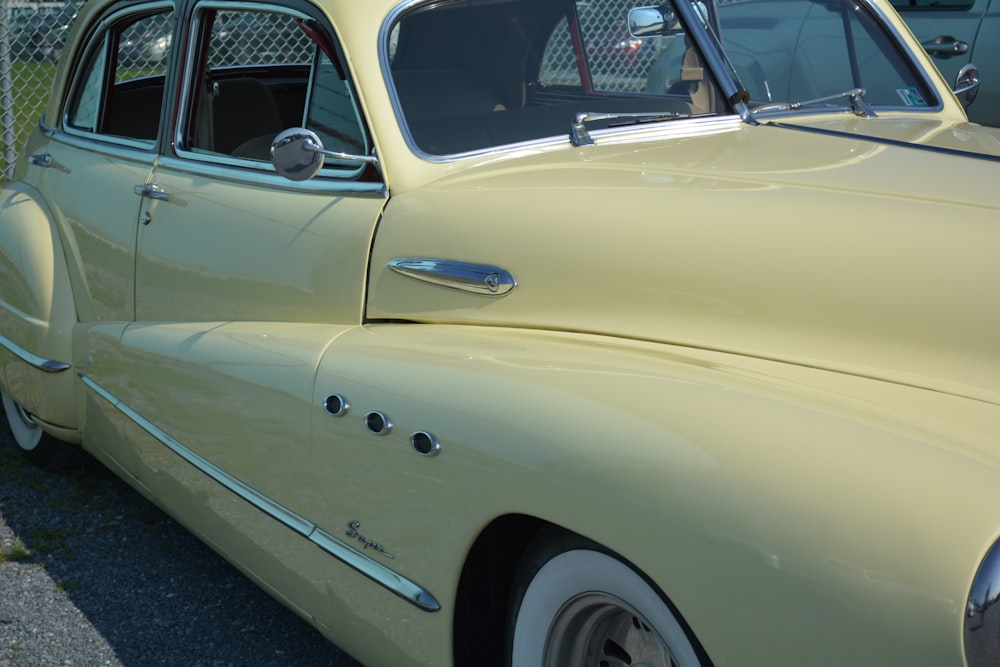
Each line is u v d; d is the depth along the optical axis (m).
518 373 2.12
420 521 2.19
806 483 1.65
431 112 2.83
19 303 3.87
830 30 3.48
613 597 1.90
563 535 1.99
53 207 3.90
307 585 2.60
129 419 3.34
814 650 1.57
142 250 3.32
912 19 7.73
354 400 2.36
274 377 2.62
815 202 2.27
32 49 7.64
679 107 3.11
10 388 4.05
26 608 3.28
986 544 1.50
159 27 3.54
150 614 3.24
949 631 1.47
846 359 2.04
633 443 1.83
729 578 1.65
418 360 2.32
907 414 1.84
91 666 2.97
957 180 2.32
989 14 7.39
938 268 2.04
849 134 2.84
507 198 2.53
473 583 2.20
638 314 2.27
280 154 2.65
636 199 2.41
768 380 1.99
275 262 2.86
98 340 3.52
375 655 2.46
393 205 2.68
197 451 2.96
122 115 3.89
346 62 2.83
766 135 2.92
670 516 1.73
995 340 1.93
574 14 3.05
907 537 1.54
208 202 3.13
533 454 1.94
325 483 2.46
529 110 2.96
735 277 2.20
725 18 3.27
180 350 3.01
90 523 3.85
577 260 2.36
